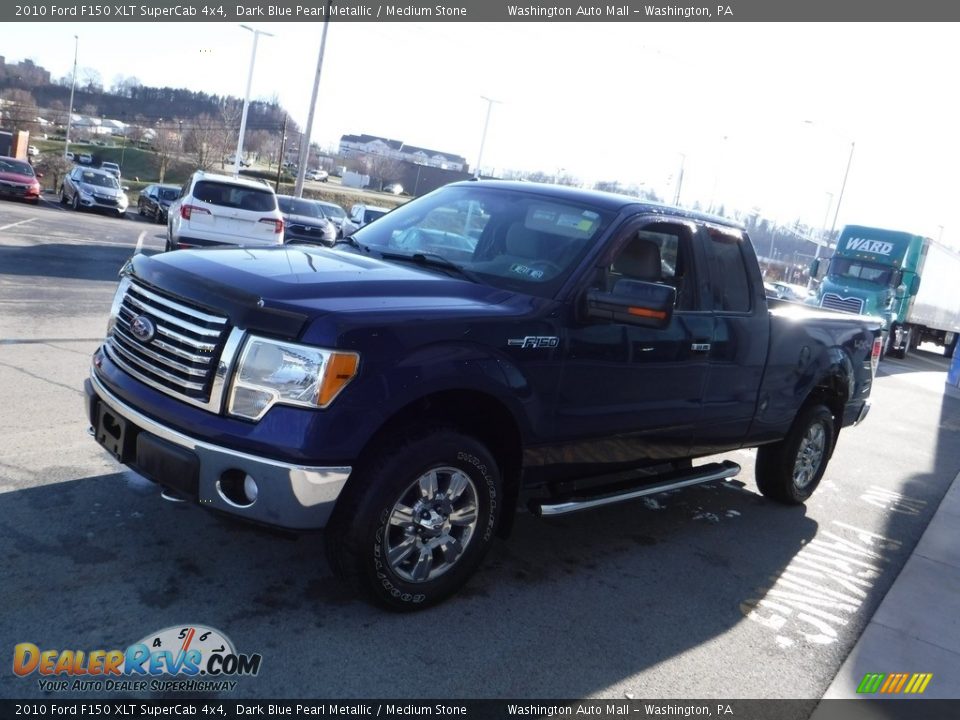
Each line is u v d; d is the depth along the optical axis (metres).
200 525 4.38
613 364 4.38
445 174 97.44
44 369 7.04
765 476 6.49
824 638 4.32
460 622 3.83
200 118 77.50
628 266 4.53
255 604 3.70
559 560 4.77
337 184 92.31
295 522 3.36
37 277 12.53
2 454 4.98
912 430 11.79
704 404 5.14
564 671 3.57
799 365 5.96
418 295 3.84
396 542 3.67
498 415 4.02
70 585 3.62
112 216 33.66
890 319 25.58
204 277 3.66
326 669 3.30
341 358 3.34
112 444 3.77
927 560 5.82
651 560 5.00
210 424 3.38
